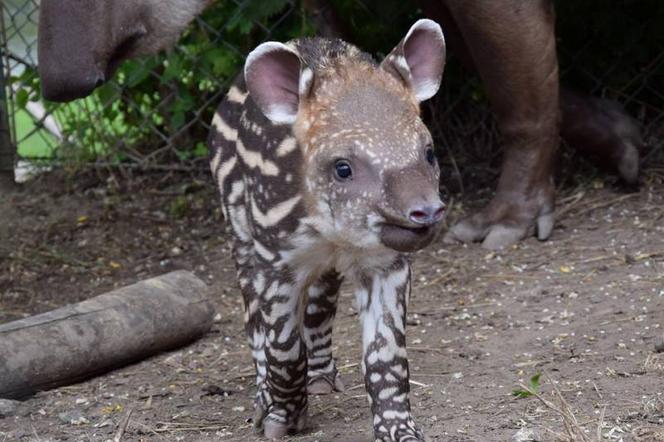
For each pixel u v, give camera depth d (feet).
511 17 35.68
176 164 48.24
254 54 22.09
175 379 30.55
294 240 23.03
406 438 22.66
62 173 48.34
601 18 44.75
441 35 22.63
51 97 28.45
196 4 30.60
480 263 37.88
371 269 23.02
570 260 37.11
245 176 24.32
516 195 39.42
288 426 25.32
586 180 44.01
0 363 28.99
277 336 24.12
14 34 46.93
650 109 46.80
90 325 30.78
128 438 26.27
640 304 32.30
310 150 21.79
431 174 20.89
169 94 47.52
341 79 22.06
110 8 28.78
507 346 30.35
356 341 32.19
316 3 42.83
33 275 40.09
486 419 25.04
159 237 42.93
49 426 27.35
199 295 33.42
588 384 26.71
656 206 41.06
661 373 26.99
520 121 38.60
